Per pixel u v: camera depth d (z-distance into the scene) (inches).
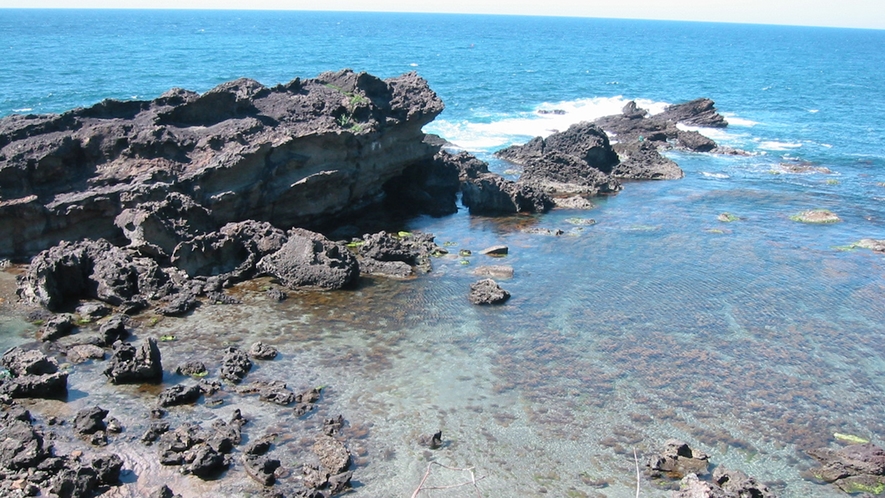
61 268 1150.3
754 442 855.7
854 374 1017.5
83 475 719.7
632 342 1089.4
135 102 1469.0
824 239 1610.5
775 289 1304.1
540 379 975.0
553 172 2050.9
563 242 1542.8
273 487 734.5
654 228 1663.4
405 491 742.5
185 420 846.5
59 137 1326.3
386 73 4849.9
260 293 1217.4
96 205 1289.4
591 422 881.5
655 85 4810.5
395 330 1099.3
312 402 894.4
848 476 792.3
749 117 3481.8
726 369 1019.9
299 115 1553.9
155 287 1167.6
